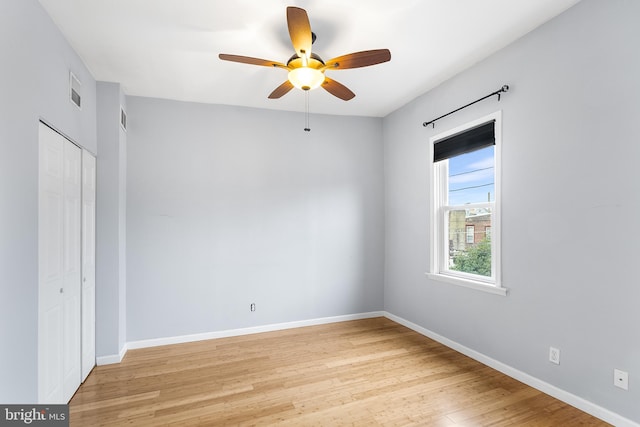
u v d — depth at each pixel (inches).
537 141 90.3
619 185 72.5
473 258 117.6
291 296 151.3
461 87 116.7
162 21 83.4
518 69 95.4
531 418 77.8
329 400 87.6
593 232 77.4
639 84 69.1
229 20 83.9
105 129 114.3
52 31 79.9
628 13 70.6
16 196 62.4
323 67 83.3
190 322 135.3
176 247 134.1
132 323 127.7
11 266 60.6
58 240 83.0
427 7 80.1
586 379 79.0
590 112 77.7
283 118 151.5
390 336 137.4
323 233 157.2
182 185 135.5
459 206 122.8
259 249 146.3
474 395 88.9
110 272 113.5
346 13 82.0
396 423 77.1
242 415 81.0
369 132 166.1
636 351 69.7
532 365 92.3
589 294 78.3
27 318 66.4
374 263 166.6
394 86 129.3
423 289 138.8
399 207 155.1
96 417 80.4
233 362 112.7
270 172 148.6
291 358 115.5
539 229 89.9
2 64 57.8
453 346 122.1
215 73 112.7
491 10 82.1
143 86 121.5
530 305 92.7
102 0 74.5
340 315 160.1
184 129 136.4
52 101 78.9
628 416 70.9
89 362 105.5
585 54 78.6
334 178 159.6
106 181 113.8
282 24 86.1
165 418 79.9
